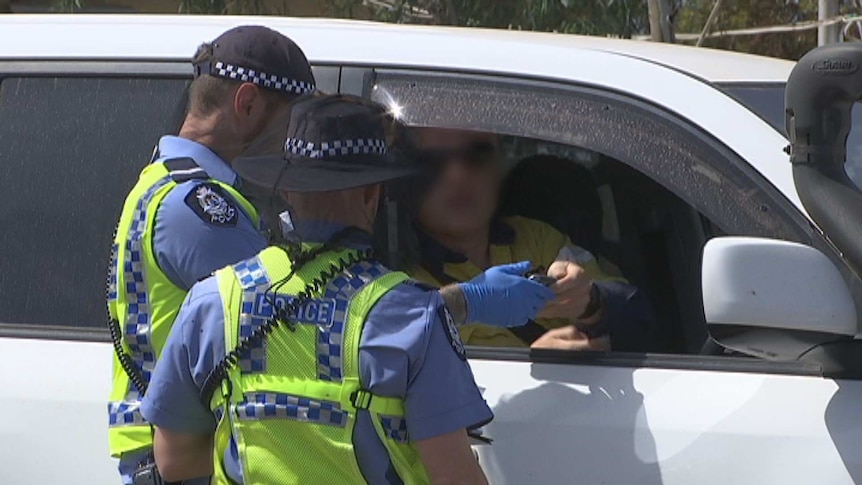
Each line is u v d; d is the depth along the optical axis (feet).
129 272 31.55
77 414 34.14
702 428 30.76
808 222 31.91
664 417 31.12
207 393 27.50
